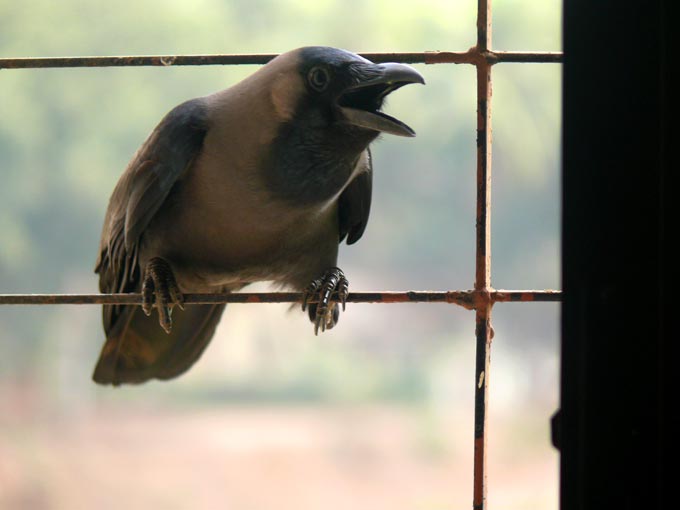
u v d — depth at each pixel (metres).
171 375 4.78
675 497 1.83
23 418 29.09
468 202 29.38
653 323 1.89
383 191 29.41
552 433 2.04
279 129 4.01
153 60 3.67
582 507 1.93
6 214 25.59
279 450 28.31
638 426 1.89
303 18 27.03
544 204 29.64
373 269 30.22
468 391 33.00
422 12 26.95
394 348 33.72
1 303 3.52
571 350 1.94
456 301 3.41
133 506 25.50
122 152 26.33
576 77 1.92
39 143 25.84
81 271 26.72
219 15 26.72
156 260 4.24
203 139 4.14
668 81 1.83
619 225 1.91
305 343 33.19
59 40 26.17
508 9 28.16
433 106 27.62
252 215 4.13
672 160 1.83
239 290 4.80
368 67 3.91
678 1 1.82
